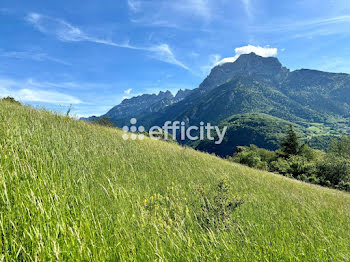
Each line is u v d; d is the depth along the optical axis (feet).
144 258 5.99
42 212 5.49
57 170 10.27
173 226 8.18
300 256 8.58
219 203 12.62
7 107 24.77
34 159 10.18
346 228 14.78
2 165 8.30
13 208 5.69
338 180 108.37
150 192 13.43
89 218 6.59
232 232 9.42
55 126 22.77
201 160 37.06
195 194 14.11
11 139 11.09
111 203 8.47
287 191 28.94
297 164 125.49
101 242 5.82
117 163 18.07
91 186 10.20
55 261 4.54
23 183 7.09
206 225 9.99
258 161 147.64
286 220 13.92
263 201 18.78
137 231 7.05
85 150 18.03
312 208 18.93
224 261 7.23
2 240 4.77
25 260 4.43
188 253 6.76
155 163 24.02
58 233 5.32
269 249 8.52
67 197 7.55
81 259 4.91
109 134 34.60
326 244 10.30
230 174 30.86
